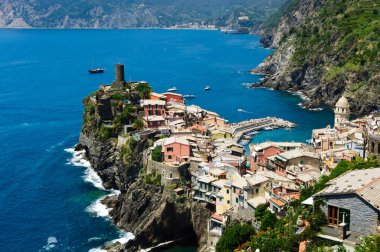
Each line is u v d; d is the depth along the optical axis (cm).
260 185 12025
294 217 7625
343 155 13712
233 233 10594
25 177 18488
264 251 8088
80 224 14825
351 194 5778
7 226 14662
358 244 5469
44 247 13525
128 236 14138
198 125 19562
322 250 5666
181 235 14150
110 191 17225
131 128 18512
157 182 14562
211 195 13362
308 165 14038
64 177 18462
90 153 19525
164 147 15025
